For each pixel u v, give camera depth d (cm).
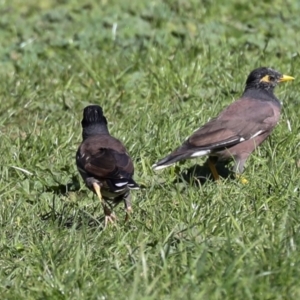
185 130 1392
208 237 1021
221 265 919
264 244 960
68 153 1355
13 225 1139
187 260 949
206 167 1304
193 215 1089
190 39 1784
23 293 941
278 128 1371
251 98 1335
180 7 1964
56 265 984
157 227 1070
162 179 1264
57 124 1470
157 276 903
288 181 1183
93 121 1188
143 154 1331
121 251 1023
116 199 1142
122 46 1812
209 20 1900
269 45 1745
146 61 1700
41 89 1638
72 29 1931
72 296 908
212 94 1552
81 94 1619
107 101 1565
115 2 2050
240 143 1277
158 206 1152
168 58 1680
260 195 1138
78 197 1240
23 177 1293
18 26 1984
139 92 1597
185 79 1585
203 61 1666
